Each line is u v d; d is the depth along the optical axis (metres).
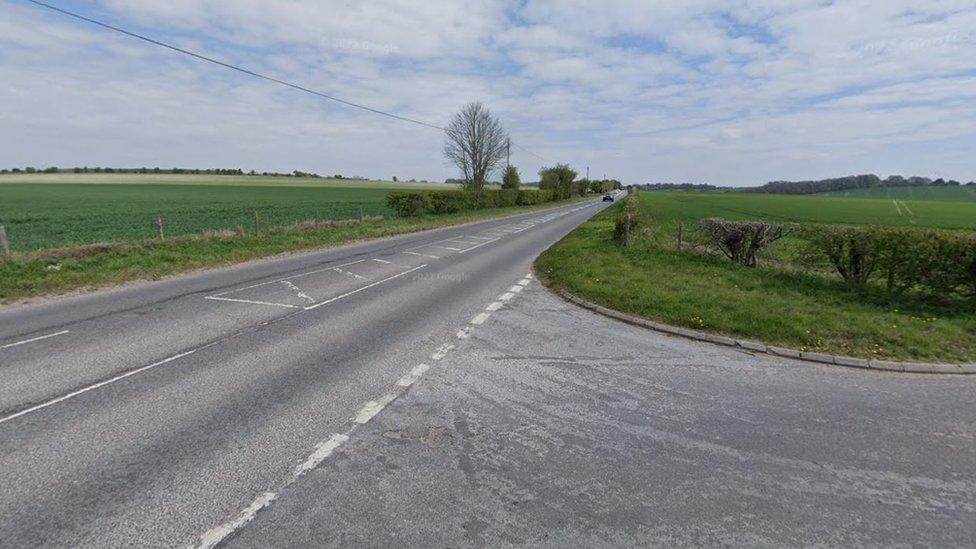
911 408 4.21
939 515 2.79
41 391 4.23
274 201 44.62
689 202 54.09
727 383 4.75
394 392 4.40
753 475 3.17
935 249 7.21
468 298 8.42
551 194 64.06
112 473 3.04
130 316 6.84
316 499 2.83
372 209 34.38
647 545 2.51
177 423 3.71
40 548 2.40
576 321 7.05
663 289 8.38
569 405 4.21
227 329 6.26
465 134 44.31
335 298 8.20
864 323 6.22
